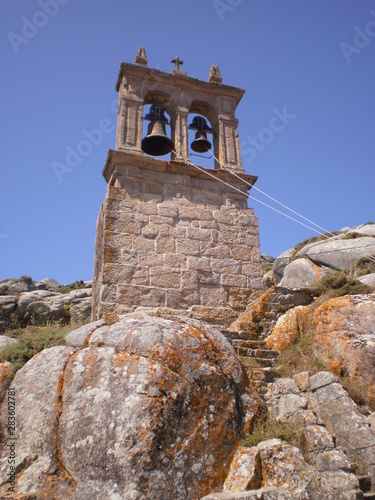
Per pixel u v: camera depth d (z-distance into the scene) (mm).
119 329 7719
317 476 6383
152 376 6824
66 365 7320
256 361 9234
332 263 15602
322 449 6672
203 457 6438
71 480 6098
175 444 6367
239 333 10305
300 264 15445
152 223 11859
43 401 6918
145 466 6047
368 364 8336
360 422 7125
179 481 6109
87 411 6637
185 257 11797
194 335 7832
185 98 14000
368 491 6352
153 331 7531
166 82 13930
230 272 12078
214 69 14875
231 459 6602
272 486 6102
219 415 6938
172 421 6520
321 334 9500
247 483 6121
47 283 23828
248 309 11367
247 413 7320
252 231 12797
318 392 7934
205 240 12203
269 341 10102
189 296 11430
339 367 8633
